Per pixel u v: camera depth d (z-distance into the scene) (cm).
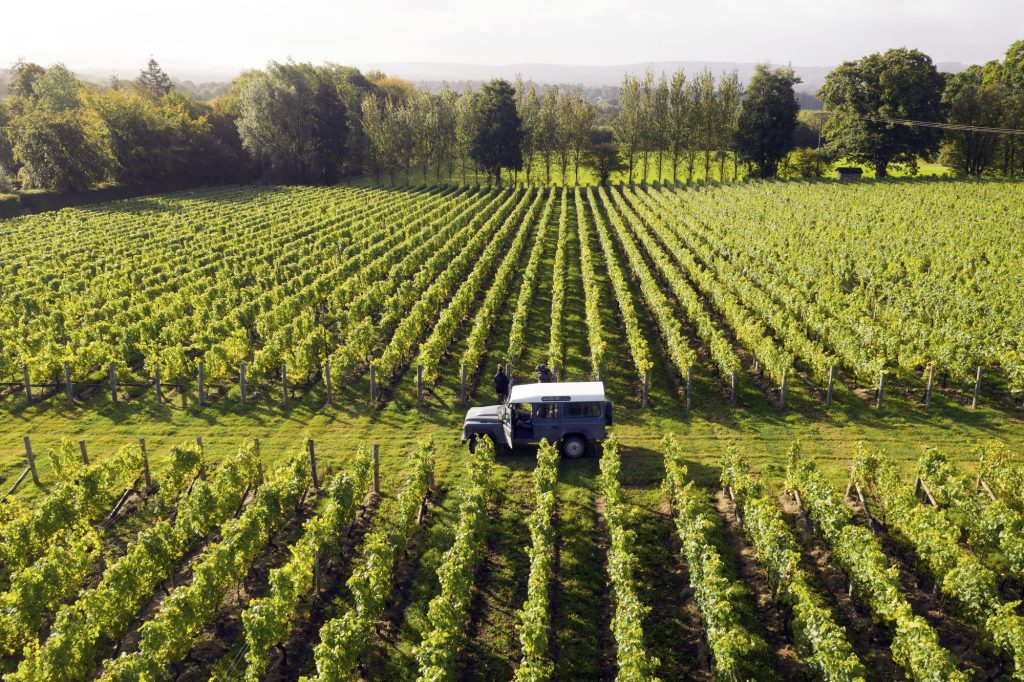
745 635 1326
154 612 1552
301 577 1455
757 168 10812
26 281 4381
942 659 1144
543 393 2225
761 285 4038
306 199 8531
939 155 10731
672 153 11625
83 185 8600
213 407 2741
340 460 2272
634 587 1553
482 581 1616
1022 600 1481
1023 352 2627
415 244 5600
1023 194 6969
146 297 3975
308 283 4428
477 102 10931
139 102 9794
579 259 5262
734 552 1684
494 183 11500
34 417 2653
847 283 4228
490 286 4469
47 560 1513
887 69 9188
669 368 3000
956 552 1420
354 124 11338
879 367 2511
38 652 1261
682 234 5678
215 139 11025
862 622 1415
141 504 2017
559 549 1722
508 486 2059
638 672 1158
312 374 3070
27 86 13512
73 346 3175
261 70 12788
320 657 1227
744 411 2544
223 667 1370
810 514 1755
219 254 5216
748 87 10219
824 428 2380
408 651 1402
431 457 2056
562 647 1392
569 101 11219
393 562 1658
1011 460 2089
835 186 8331
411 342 3250
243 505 1980
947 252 4406
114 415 2670
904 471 2047
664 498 1953
